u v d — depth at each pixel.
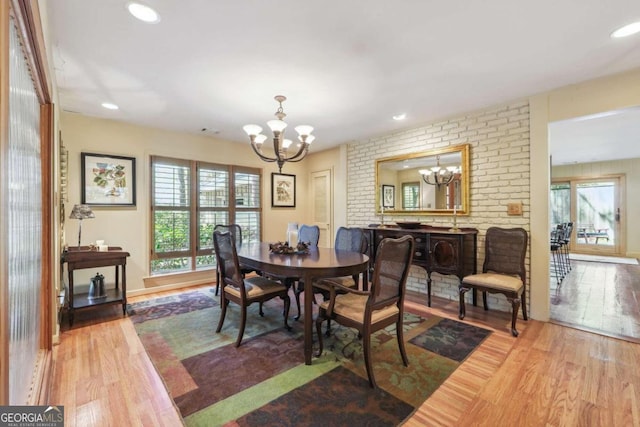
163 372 2.01
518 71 2.43
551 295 3.88
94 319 2.98
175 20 1.75
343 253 2.87
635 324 2.88
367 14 1.71
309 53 2.13
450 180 3.65
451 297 3.71
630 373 2.01
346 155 4.95
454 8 1.66
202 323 2.89
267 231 5.23
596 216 7.24
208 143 4.52
